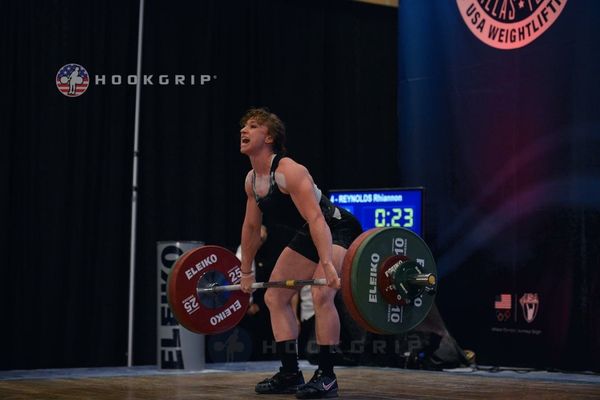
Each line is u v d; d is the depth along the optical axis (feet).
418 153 20.95
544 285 18.33
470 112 19.93
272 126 12.44
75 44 19.76
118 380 15.60
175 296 13.37
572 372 17.69
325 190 22.84
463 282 19.90
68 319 19.34
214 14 21.45
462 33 20.17
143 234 20.36
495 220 19.35
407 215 19.03
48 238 19.21
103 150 20.03
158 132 20.67
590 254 17.60
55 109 19.45
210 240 21.24
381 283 11.51
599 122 17.54
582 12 17.89
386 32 23.77
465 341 19.76
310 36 22.76
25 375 17.37
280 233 21.67
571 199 17.95
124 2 20.33
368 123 23.49
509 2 19.20
